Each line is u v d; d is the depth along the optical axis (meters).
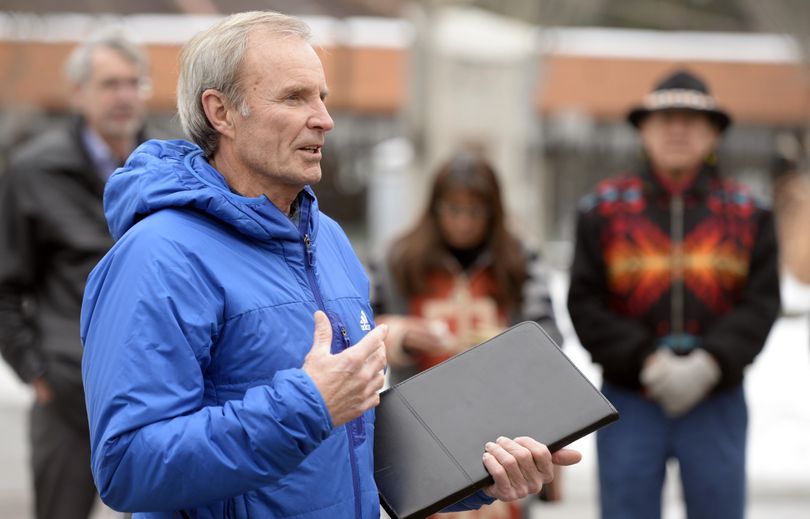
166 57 22.86
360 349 3.24
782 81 28.66
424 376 3.82
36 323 6.34
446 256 6.52
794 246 13.44
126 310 3.24
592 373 12.64
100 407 3.22
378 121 26.58
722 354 6.30
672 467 10.27
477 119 16.22
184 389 3.22
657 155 6.54
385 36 26.22
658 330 6.50
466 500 3.87
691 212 6.55
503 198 6.53
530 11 16.17
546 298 6.67
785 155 28.05
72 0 22.45
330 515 3.44
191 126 3.54
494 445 3.54
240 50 3.42
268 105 3.40
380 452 3.68
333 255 3.83
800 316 15.71
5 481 9.52
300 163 3.43
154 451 3.12
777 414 12.56
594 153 29.41
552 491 6.13
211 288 3.32
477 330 6.47
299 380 3.19
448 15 16.16
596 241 6.61
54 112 23.25
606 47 28.77
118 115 6.38
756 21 24.56
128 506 3.22
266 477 3.18
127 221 3.44
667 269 6.52
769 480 10.12
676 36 29.28
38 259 6.34
